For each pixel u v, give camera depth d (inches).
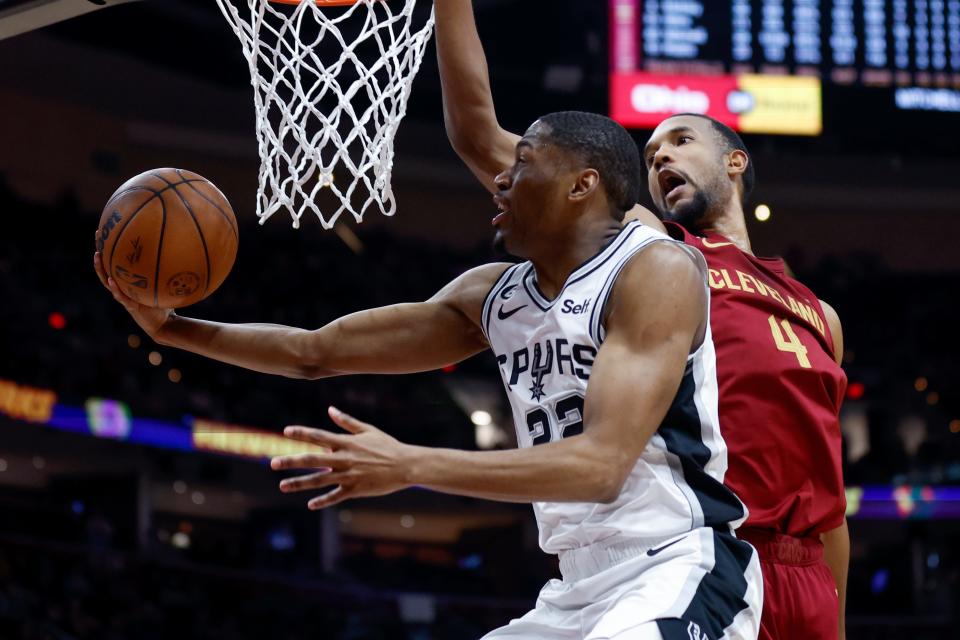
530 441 82.7
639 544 77.9
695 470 79.0
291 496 531.5
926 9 400.8
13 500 503.2
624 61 405.7
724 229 110.0
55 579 399.5
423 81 544.4
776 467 95.5
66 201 494.9
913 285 585.9
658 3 406.6
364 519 597.9
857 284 579.2
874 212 595.5
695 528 78.3
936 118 427.2
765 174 582.2
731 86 407.5
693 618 73.7
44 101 501.4
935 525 576.7
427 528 621.0
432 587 564.4
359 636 442.6
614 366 74.9
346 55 109.2
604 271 80.0
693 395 80.2
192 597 428.5
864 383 561.6
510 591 576.4
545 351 81.7
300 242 552.1
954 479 545.3
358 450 68.6
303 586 456.1
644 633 72.6
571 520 80.7
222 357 97.6
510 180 83.0
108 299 488.4
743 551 79.6
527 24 504.4
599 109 502.3
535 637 81.7
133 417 443.8
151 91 523.2
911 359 566.9
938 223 594.9
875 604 578.9
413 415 527.8
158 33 513.0
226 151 543.2
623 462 72.2
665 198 110.0
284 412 497.7
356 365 95.4
